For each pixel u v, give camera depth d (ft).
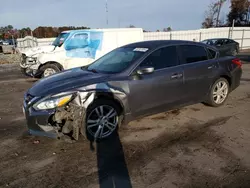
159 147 11.51
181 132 13.17
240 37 90.58
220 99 17.35
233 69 17.67
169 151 11.10
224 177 9.07
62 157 10.81
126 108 12.62
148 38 71.97
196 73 15.26
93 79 12.25
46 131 11.17
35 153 11.21
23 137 12.98
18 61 55.47
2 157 10.88
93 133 11.96
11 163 10.37
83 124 11.50
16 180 9.17
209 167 9.75
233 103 18.43
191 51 15.56
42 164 10.27
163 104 14.08
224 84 17.31
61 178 9.26
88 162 10.34
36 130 11.34
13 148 11.72
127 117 12.85
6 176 9.43
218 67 16.57
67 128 11.19
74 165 10.14
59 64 28.48
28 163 10.36
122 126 14.05
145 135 12.87
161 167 9.83
